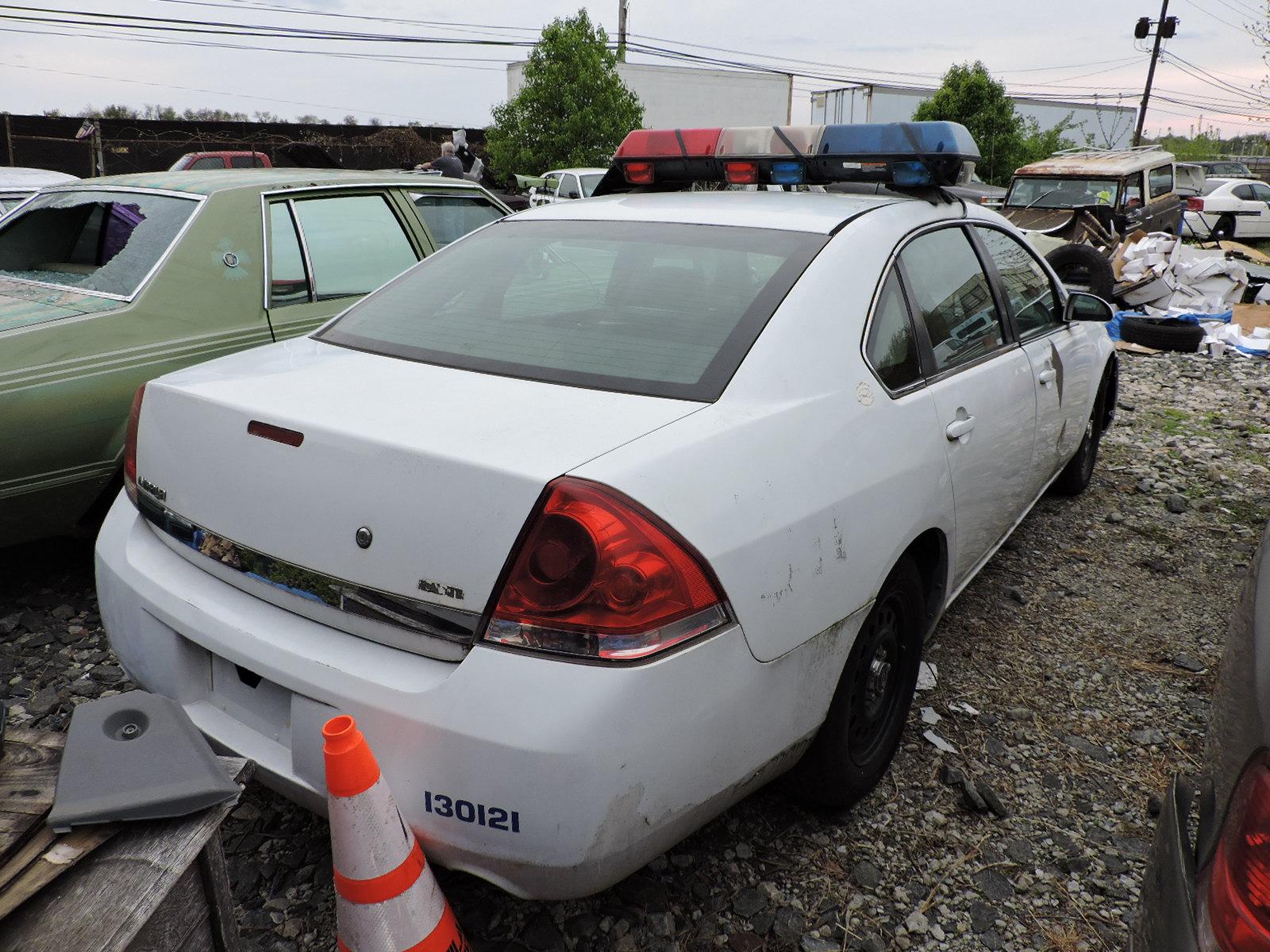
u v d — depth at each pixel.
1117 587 3.95
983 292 3.16
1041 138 36.22
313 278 4.08
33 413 3.15
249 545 1.97
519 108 27.47
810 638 2.00
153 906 1.23
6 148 27.47
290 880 2.25
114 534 2.33
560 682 1.62
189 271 3.66
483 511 1.68
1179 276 11.02
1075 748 2.84
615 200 3.04
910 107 34.09
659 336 2.22
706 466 1.83
